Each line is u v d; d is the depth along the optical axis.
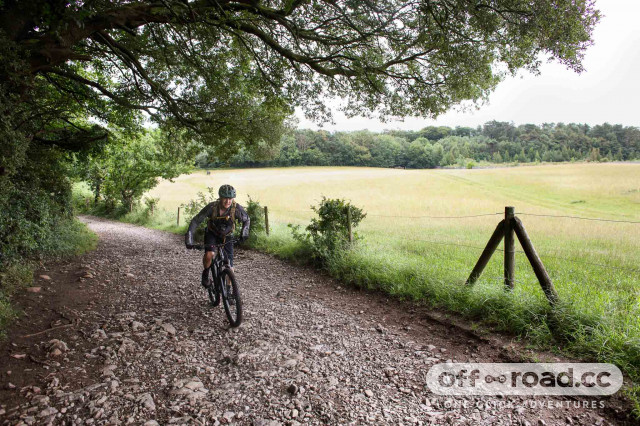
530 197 34.91
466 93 8.88
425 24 6.93
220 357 3.77
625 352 3.12
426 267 5.97
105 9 5.77
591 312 3.66
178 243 13.07
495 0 6.44
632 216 23.16
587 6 6.36
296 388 3.07
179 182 56.69
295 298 5.91
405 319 4.80
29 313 4.81
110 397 2.96
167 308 5.38
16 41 5.30
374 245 8.70
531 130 144.38
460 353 3.73
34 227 7.76
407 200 30.81
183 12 6.35
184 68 9.83
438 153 113.56
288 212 23.31
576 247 10.42
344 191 40.97
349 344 4.07
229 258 4.96
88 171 25.00
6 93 5.04
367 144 112.88
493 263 7.56
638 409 2.53
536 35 6.61
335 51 8.52
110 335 4.26
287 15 7.33
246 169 88.50
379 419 2.68
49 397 2.93
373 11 7.27
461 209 24.77
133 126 11.80
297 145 105.56
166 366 3.55
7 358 3.54
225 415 2.73
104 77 11.96
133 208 26.59
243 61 10.12
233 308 4.79
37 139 8.57
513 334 3.95
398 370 3.44
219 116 10.26
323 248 7.74
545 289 4.05
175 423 2.63
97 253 10.12
